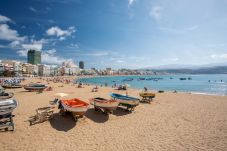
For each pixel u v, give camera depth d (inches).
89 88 1632.6
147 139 394.0
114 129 458.6
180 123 513.0
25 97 965.2
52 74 6943.9
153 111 661.3
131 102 633.0
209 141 382.6
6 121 460.1
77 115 511.2
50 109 554.6
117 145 362.6
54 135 412.5
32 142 374.0
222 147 352.2
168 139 394.3
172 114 619.8
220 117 581.9
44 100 858.8
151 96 848.3
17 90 1334.9
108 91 1385.3
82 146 357.4
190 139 394.0
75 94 1147.3
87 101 871.1
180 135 418.3
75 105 538.3
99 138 399.2
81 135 415.8
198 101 913.5
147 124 502.0
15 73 4731.8
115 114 602.2
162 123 512.4
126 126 483.2
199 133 431.5
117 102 589.6
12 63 5344.5
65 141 381.1
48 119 518.0
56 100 743.1
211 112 655.8
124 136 412.2
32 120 511.8
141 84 2933.1
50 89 1375.5
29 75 5310.0
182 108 724.7
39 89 1283.2
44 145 360.5
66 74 7751.0
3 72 4315.9
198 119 557.3
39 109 543.5
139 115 598.5
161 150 340.2
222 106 776.9
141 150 340.2
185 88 2118.6
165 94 1207.6
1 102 535.2
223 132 437.7
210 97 1080.2
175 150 340.2
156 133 431.5
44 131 435.2
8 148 346.0
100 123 504.4
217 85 2655.0
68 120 518.9
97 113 603.5
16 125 472.4
